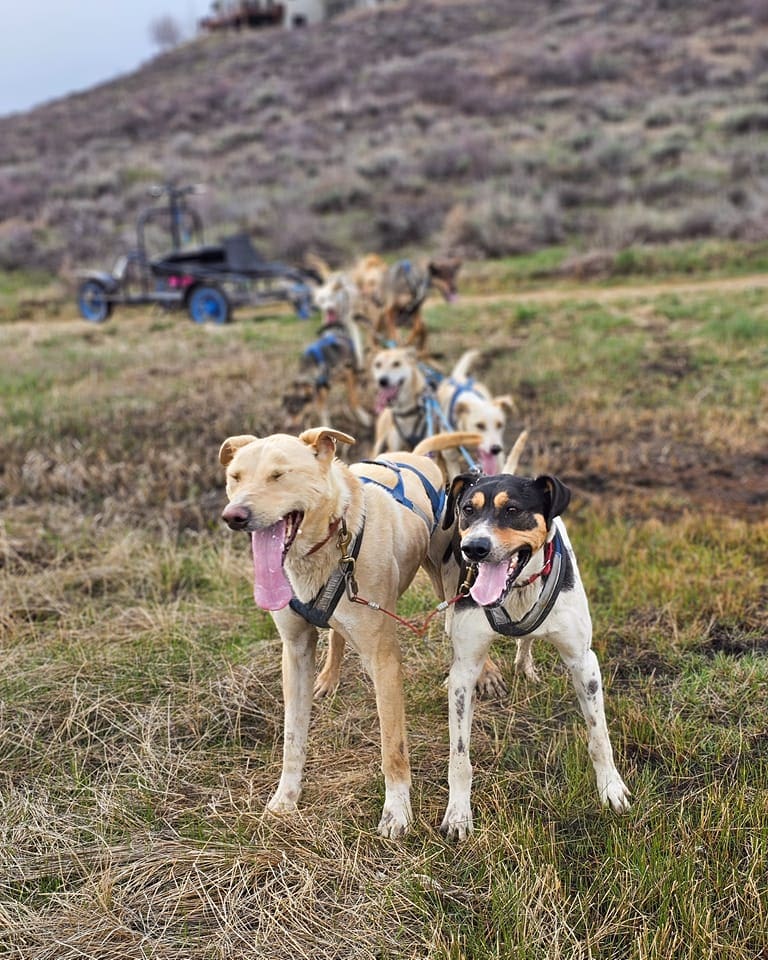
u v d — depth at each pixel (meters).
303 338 13.65
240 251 16.84
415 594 5.27
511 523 3.26
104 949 3.01
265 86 37.47
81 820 3.63
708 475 7.38
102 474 7.61
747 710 4.15
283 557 3.10
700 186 20.61
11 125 39.91
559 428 8.79
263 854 3.36
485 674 4.45
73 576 5.74
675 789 3.71
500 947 2.93
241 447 3.36
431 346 12.27
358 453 8.66
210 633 5.00
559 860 3.31
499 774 3.78
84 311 17.92
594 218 19.75
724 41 33.09
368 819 3.59
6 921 3.11
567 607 3.43
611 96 29.34
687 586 5.20
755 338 11.02
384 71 36.50
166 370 11.80
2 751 4.09
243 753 4.05
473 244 20.03
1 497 7.45
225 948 3.00
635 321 12.59
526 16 42.75
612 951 2.94
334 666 4.43
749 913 3.03
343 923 3.09
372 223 21.98
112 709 4.38
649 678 4.43
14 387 10.91
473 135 26.86
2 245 22.66
